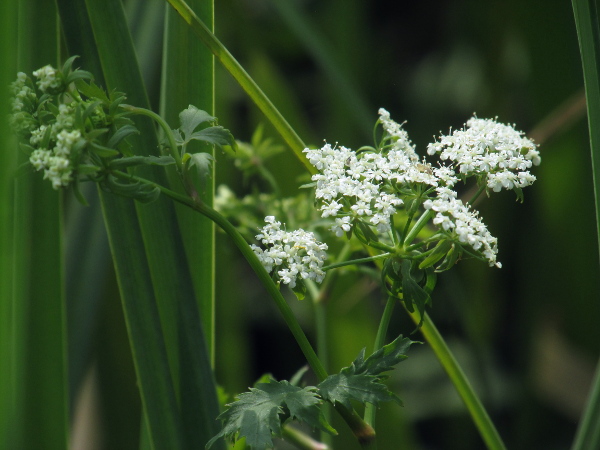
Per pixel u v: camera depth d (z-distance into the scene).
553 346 0.90
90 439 0.69
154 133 0.53
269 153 0.61
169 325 0.53
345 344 0.70
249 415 0.49
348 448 0.67
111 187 0.48
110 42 0.53
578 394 0.87
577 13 0.51
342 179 0.49
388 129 0.51
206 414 0.53
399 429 0.70
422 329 0.54
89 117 0.49
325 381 0.49
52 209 0.53
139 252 0.53
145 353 0.53
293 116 0.75
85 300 0.58
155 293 0.53
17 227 0.53
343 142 0.84
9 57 0.46
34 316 0.53
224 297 0.73
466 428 0.89
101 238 0.58
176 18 0.54
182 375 0.53
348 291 0.70
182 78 0.54
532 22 0.79
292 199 0.60
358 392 0.49
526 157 0.50
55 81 0.48
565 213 0.83
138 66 0.53
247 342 0.84
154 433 0.53
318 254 0.49
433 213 0.50
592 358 0.88
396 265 0.49
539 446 0.87
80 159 0.48
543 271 0.89
